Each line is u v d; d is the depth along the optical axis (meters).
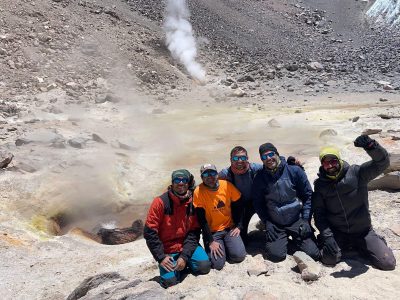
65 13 24.77
